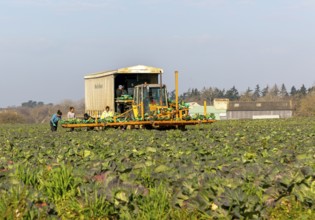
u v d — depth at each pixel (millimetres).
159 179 10023
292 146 16281
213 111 133000
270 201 8719
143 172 10734
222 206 8070
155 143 18328
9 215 8008
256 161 12156
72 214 8867
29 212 8117
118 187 9234
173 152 14875
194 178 9688
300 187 9086
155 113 30094
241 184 9156
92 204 8719
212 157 12820
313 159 12641
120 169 11102
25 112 188375
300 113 133625
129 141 19578
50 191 9906
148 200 8719
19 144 19562
